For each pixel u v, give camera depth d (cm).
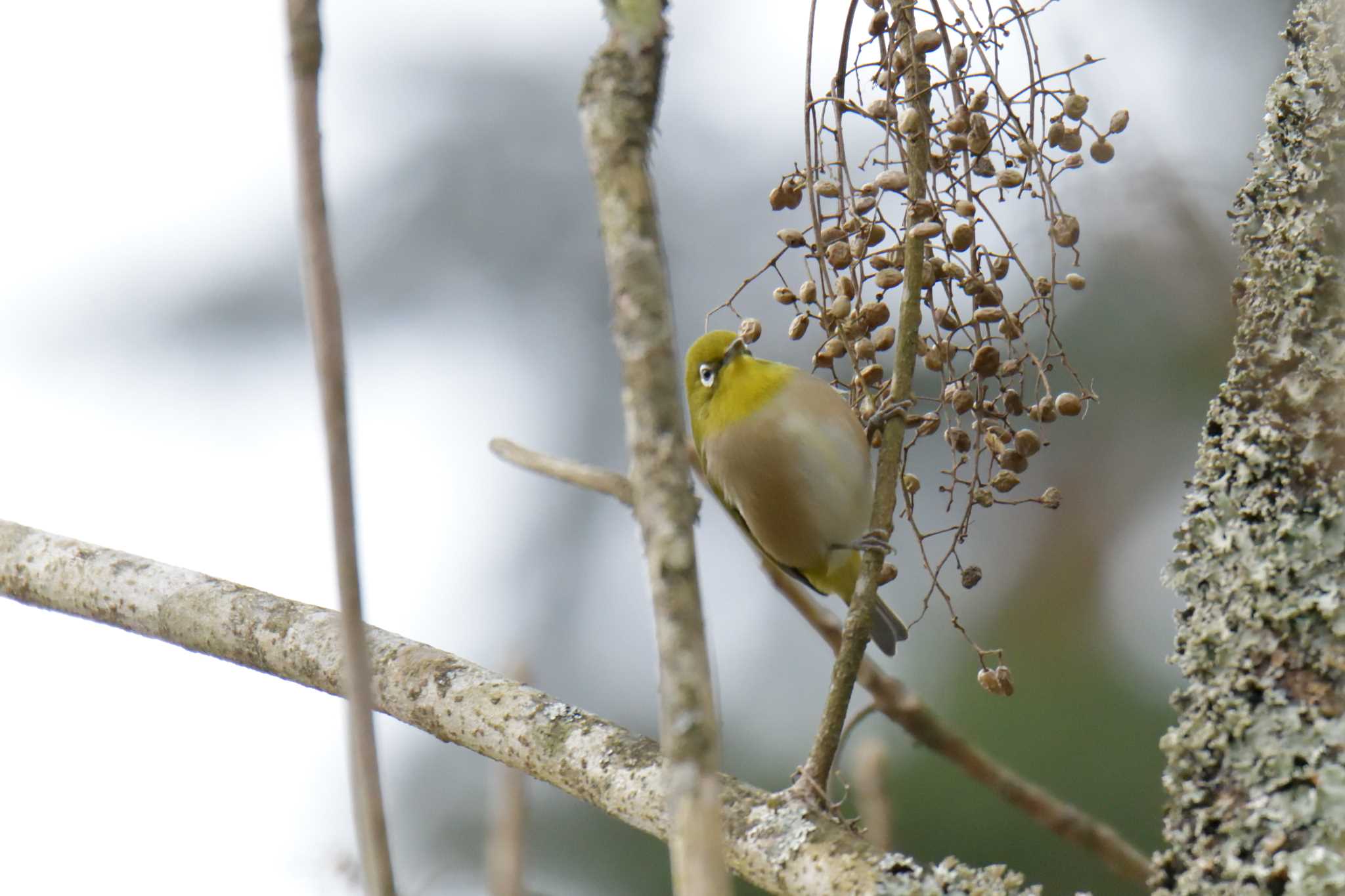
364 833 259
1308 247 424
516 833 514
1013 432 621
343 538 268
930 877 418
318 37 283
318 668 545
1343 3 443
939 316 611
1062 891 977
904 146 591
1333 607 385
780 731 1186
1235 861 373
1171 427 1120
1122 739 1042
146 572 600
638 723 1358
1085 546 1124
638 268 299
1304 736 377
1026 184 594
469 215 1595
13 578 621
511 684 517
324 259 275
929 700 1096
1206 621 406
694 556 277
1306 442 406
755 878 447
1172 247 1096
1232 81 1133
